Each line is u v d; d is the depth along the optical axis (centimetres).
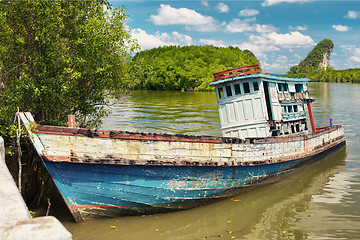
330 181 1270
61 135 795
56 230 181
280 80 1385
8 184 298
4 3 982
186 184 948
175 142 909
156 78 9281
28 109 1043
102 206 874
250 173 1116
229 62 11588
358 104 4231
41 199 1028
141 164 854
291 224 872
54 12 998
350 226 852
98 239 782
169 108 3775
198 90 8950
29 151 1016
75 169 812
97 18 1083
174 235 811
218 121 2725
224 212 970
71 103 1127
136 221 898
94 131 815
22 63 1013
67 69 969
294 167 1377
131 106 3938
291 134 1444
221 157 1003
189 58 11769
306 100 1659
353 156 1678
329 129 1775
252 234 813
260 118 1264
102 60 1093
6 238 173
